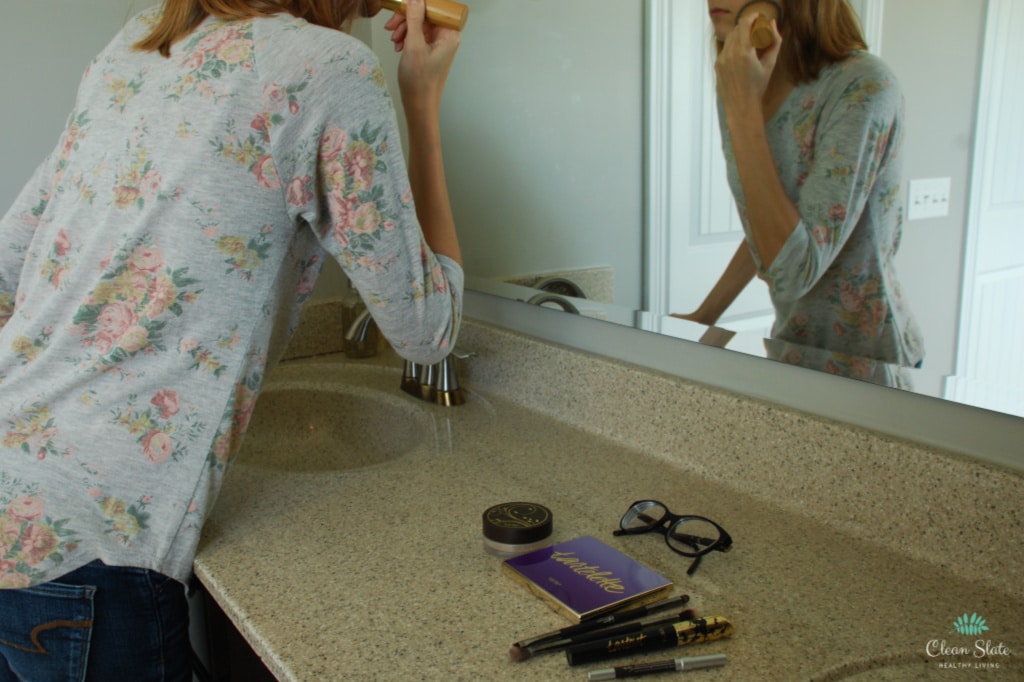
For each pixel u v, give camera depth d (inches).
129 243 32.3
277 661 27.5
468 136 59.2
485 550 34.7
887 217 33.5
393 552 34.8
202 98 31.8
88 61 58.8
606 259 48.6
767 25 36.9
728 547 34.2
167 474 34.1
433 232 40.8
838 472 36.2
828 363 36.9
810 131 35.9
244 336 34.1
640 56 44.0
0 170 57.2
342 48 32.2
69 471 33.4
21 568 33.1
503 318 59.0
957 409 32.8
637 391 46.0
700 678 26.1
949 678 26.4
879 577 32.3
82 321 33.2
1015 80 28.3
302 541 36.0
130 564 34.3
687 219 42.8
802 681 26.0
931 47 30.8
